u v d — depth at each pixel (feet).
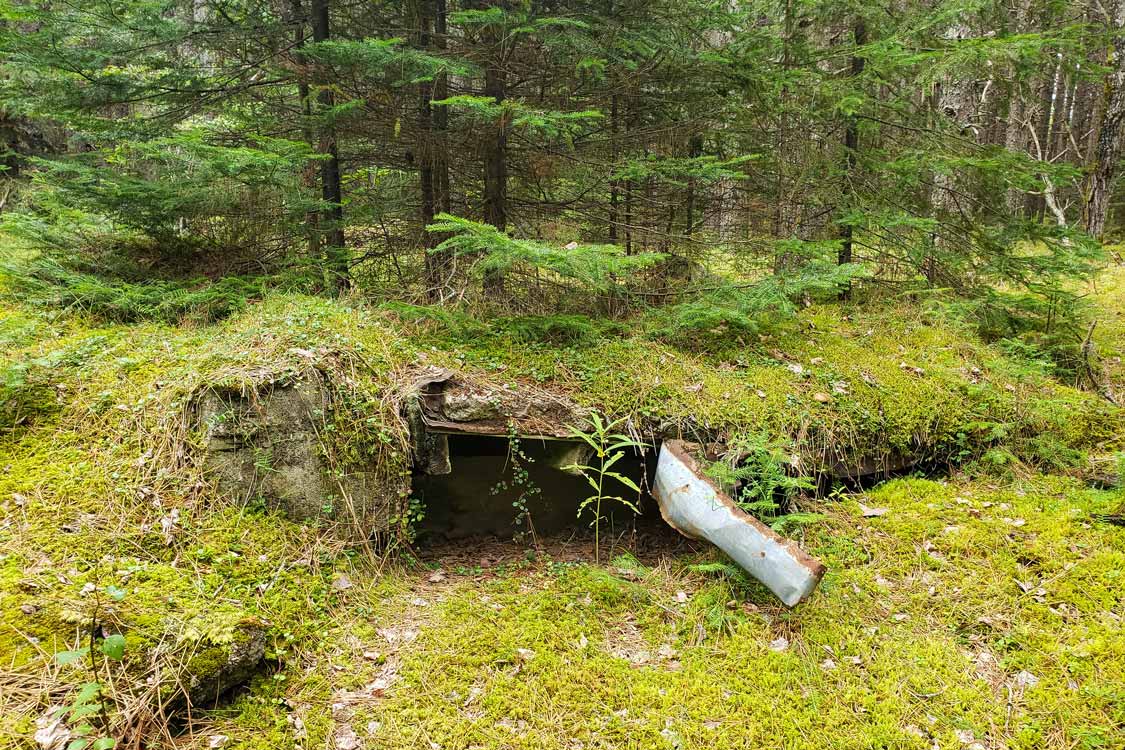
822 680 9.50
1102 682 9.09
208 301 15.98
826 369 15.93
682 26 18.74
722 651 10.11
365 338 13.61
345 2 19.02
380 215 20.07
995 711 8.88
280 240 18.66
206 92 17.62
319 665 9.39
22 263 16.38
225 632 8.54
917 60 17.35
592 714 8.87
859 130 21.07
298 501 11.48
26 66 15.17
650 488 14.42
